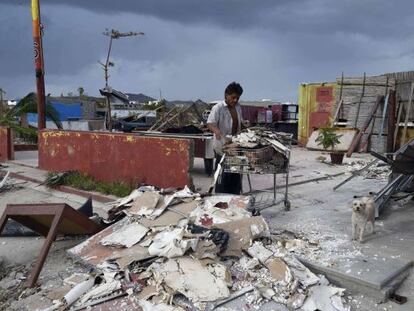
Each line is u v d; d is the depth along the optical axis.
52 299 4.20
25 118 18.52
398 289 4.30
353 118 15.70
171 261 4.38
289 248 5.00
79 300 4.10
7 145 13.09
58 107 29.92
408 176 7.01
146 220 5.28
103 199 7.95
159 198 5.67
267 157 6.09
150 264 4.47
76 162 9.58
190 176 7.18
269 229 5.60
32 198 8.70
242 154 6.01
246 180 9.31
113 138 8.45
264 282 4.24
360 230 5.29
